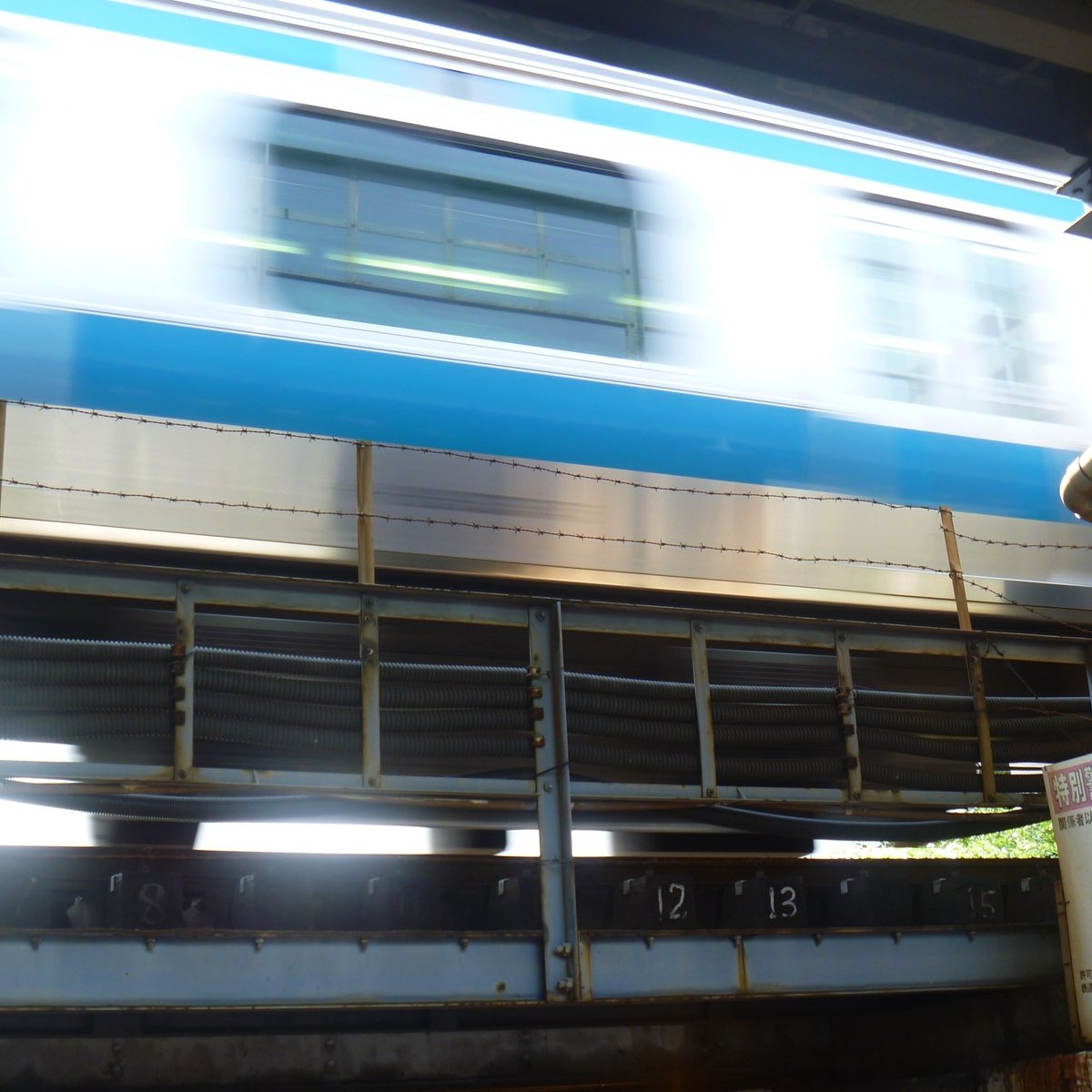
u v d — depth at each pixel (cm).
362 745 509
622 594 734
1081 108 704
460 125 699
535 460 664
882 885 602
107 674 479
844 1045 693
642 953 510
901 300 783
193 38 653
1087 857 558
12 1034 548
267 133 656
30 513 585
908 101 695
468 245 683
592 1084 639
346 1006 461
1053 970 582
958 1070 629
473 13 613
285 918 523
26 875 494
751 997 521
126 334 602
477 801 531
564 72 731
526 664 668
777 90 668
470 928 558
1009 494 783
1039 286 836
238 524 612
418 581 684
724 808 617
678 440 699
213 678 495
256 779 486
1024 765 660
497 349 671
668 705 566
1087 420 823
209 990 446
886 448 751
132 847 516
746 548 706
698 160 752
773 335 740
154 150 630
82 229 605
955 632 627
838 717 596
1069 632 840
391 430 640
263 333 627
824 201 779
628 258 720
